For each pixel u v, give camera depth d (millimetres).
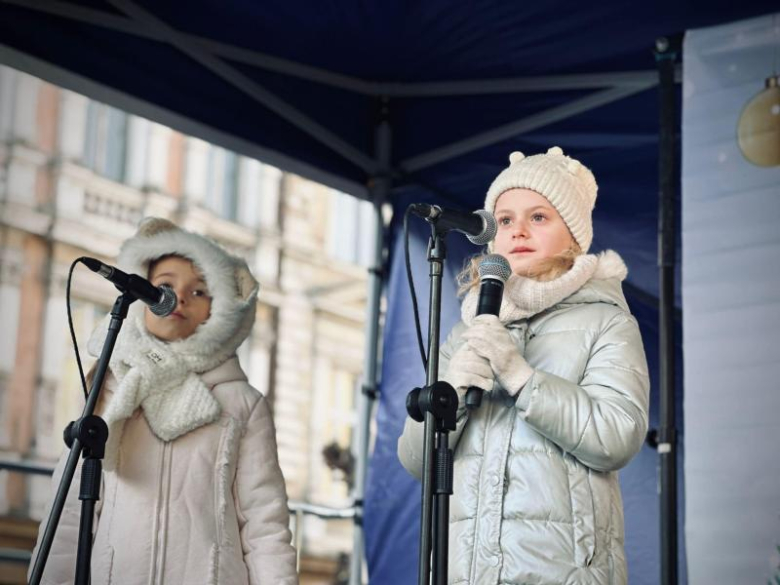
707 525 4160
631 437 2752
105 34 4656
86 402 3084
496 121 5289
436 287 2791
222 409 3537
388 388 5266
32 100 22375
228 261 3682
